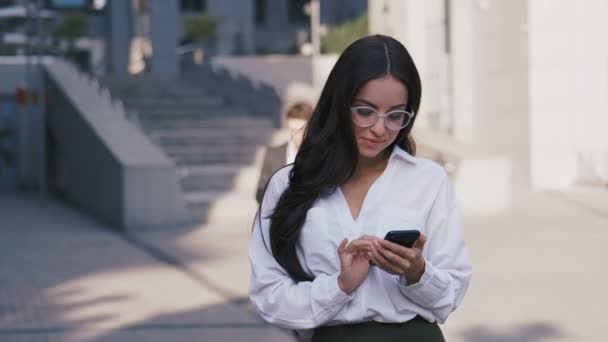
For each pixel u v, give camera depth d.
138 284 9.78
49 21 28.12
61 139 19.27
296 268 3.04
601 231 13.05
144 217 14.20
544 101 19.09
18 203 18.56
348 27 25.55
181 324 7.94
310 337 3.18
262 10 51.22
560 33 19.05
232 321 8.04
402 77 2.90
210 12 42.31
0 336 7.56
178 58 32.75
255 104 20.70
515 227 13.57
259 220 3.12
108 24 38.41
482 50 20.50
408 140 3.06
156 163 14.31
